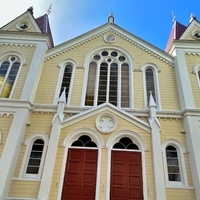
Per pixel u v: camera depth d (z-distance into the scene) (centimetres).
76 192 958
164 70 1428
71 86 1335
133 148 1082
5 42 1483
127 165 1027
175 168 1066
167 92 1329
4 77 1357
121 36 1594
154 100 1312
